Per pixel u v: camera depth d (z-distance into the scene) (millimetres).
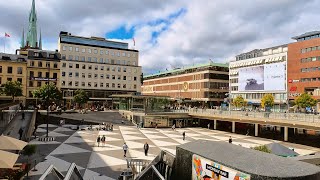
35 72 87000
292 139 48656
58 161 26234
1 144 17000
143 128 57688
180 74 124625
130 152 31922
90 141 38250
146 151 30453
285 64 88625
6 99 77938
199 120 67500
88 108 91062
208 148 7633
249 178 5590
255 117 50312
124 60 104688
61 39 96875
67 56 95812
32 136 39500
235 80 106375
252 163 6082
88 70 97125
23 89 83812
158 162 9234
